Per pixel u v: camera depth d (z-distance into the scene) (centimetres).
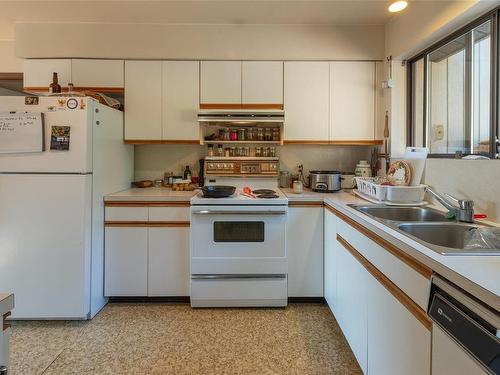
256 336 203
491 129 174
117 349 188
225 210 234
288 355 183
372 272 144
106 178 247
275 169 293
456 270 85
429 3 208
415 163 213
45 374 166
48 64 272
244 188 275
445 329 85
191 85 276
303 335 204
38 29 271
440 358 91
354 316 170
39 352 185
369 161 311
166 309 241
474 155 184
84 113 213
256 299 240
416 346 105
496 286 74
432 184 211
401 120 264
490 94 175
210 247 238
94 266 229
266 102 278
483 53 183
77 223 214
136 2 239
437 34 207
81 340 198
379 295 136
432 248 105
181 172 314
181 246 247
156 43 274
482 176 167
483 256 98
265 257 239
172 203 245
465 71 198
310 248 248
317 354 184
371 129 279
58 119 212
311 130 279
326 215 241
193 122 278
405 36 240
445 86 218
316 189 274
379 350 136
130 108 276
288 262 248
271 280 239
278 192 270
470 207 160
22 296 215
